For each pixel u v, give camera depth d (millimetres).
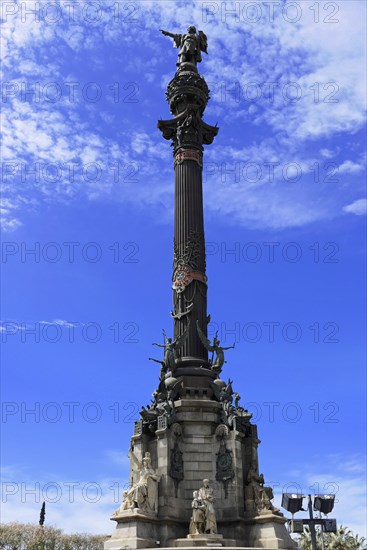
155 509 40531
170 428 43250
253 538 40531
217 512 41812
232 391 47406
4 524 111750
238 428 44594
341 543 97062
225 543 38906
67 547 115375
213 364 49031
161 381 47250
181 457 43344
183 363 48188
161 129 57719
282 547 39406
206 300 51750
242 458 44438
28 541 111562
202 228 53594
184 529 41094
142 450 43719
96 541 118938
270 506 41844
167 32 62031
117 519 39406
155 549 36062
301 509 31844
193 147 55875
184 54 59938
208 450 44062
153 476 41188
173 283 51750
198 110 57062
